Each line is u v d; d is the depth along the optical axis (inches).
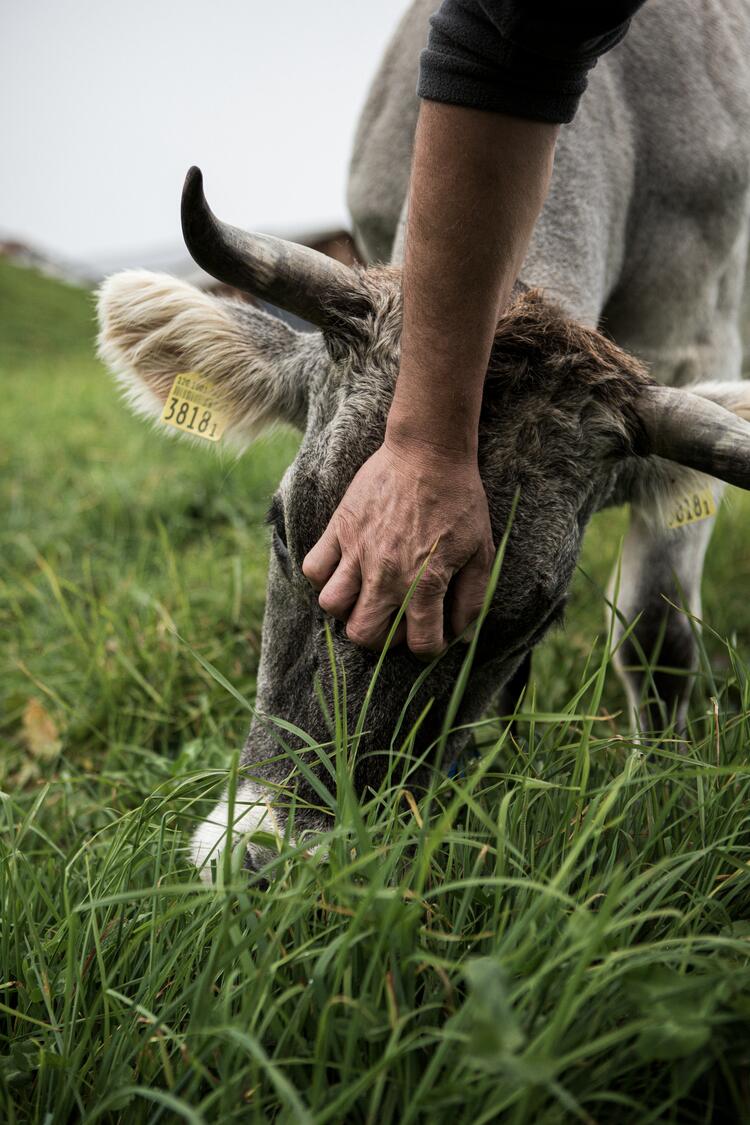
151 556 166.2
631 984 48.3
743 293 132.9
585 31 55.5
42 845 93.0
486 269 60.5
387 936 50.7
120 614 133.4
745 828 67.6
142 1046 53.5
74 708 116.6
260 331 93.7
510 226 60.4
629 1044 51.3
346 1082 48.3
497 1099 45.6
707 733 77.1
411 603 67.2
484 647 74.0
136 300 92.0
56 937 63.7
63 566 164.2
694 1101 51.1
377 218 132.0
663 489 94.9
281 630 83.5
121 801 97.5
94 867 77.4
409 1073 48.3
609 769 74.0
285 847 59.6
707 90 114.7
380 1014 50.3
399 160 126.3
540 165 60.3
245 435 98.0
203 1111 48.4
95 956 63.2
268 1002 54.7
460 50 57.4
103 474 200.1
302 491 76.2
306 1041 53.1
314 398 84.8
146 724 115.8
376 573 67.2
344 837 56.9
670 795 71.6
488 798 78.4
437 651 68.9
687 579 111.0
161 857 68.2
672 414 77.0
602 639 123.4
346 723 67.2
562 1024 44.9
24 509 192.5
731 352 127.7
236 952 51.6
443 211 59.4
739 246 121.4
